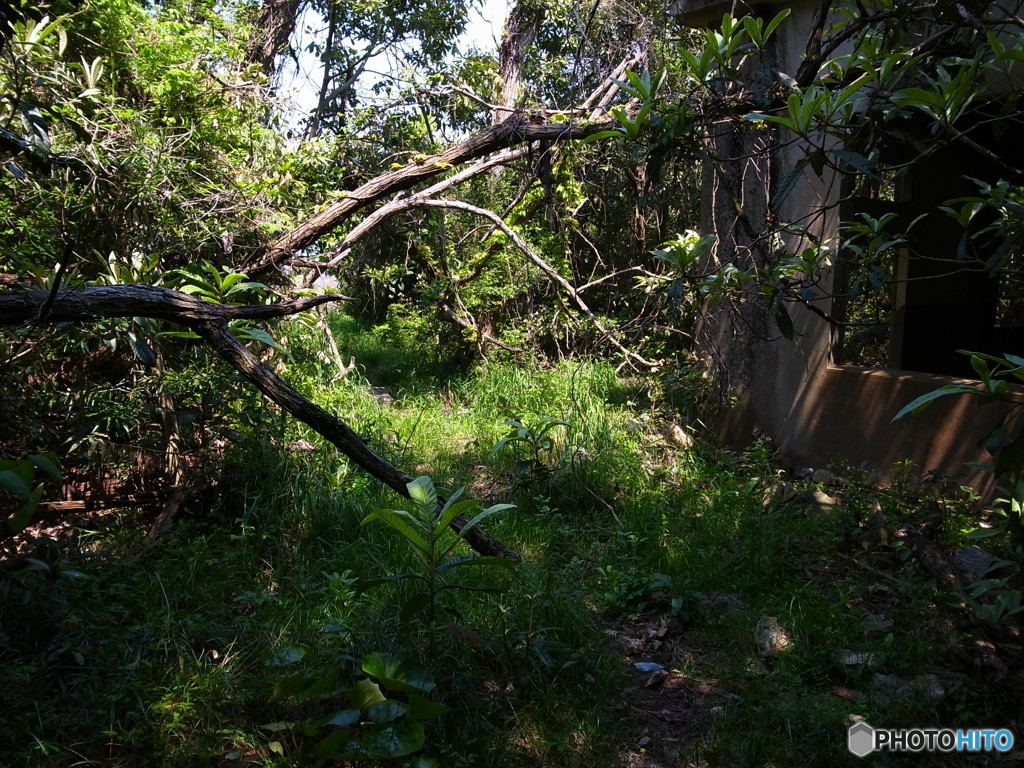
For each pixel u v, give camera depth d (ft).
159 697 10.10
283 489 16.02
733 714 10.57
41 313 10.36
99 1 18.60
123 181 16.49
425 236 31.89
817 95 10.42
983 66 10.31
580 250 33.55
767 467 20.06
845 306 20.74
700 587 13.91
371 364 34.22
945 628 12.25
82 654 10.61
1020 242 10.80
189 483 16.14
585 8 32.81
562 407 24.35
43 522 15.33
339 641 11.20
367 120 28.89
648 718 10.81
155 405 16.06
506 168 30.83
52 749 9.09
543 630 11.57
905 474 18.47
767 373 22.30
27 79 14.88
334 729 9.53
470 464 20.85
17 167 12.96
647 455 20.52
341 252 22.16
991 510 16.31
